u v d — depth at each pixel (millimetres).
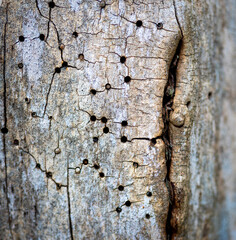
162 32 343
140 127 345
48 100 344
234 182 422
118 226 348
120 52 342
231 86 409
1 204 353
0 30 343
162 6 343
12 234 355
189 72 354
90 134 344
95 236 349
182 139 354
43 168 348
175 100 352
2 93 346
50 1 341
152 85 344
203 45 365
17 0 342
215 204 394
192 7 352
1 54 344
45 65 343
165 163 349
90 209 348
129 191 347
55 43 342
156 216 348
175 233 356
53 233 351
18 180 351
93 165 346
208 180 383
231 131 411
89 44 341
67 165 346
